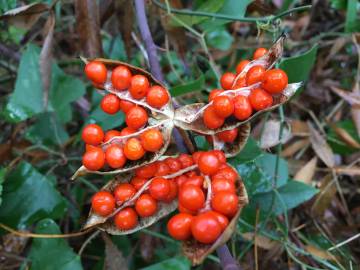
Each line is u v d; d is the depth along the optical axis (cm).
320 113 20
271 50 11
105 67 11
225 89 11
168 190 10
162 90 10
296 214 17
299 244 16
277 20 15
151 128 10
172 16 16
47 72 16
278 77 10
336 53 21
